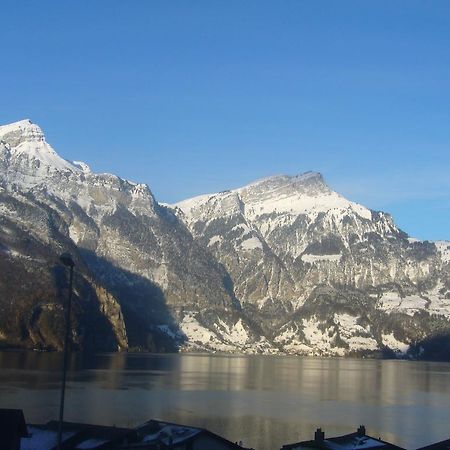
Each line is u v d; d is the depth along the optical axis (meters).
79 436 108.06
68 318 82.19
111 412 192.50
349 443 115.06
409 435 177.88
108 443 105.19
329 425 189.00
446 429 189.75
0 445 94.81
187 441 108.75
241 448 114.12
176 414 196.25
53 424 113.94
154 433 113.00
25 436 99.06
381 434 177.62
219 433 167.88
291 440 163.25
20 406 192.88
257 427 180.25
